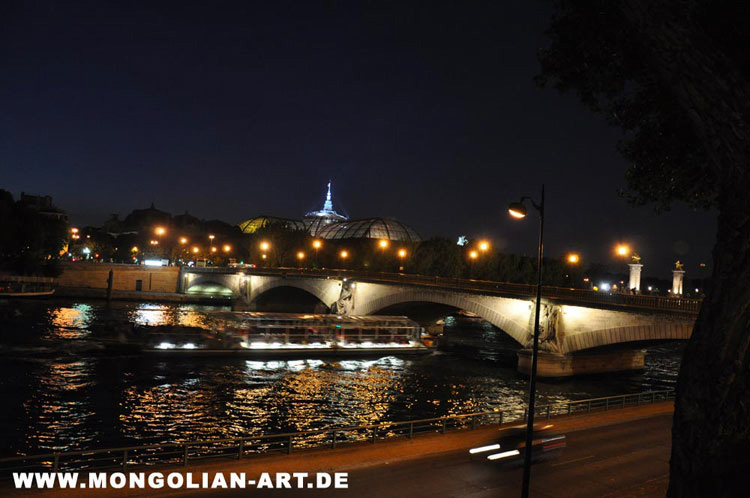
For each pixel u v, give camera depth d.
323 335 77.94
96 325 85.06
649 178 16.25
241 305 138.25
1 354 60.41
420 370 66.94
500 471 24.38
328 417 44.06
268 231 178.75
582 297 61.12
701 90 8.84
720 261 8.88
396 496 20.56
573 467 25.92
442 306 93.75
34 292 123.44
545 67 15.80
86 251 198.25
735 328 8.63
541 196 18.45
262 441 36.97
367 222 196.38
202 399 47.94
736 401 8.68
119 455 32.88
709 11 11.29
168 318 103.75
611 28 13.64
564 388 58.09
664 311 52.22
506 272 141.75
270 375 60.19
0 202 122.62
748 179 8.46
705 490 8.90
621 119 16.09
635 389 58.28
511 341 100.88
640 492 23.00
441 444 27.94
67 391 47.69
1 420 38.25
